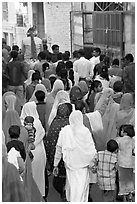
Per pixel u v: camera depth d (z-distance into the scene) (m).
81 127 8.32
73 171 8.26
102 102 10.16
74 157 8.23
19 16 25.66
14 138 7.93
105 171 8.20
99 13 19.61
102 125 9.43
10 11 25.84
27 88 12.09
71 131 8.30
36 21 25.67
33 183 7.61
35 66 14.66
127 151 8.43
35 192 7.62
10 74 13.98
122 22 17.59
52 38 24.23
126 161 8.41
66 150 8.24
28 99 12.06
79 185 8.19
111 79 12.72
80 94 10.30
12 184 6.80
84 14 20.98
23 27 25.48
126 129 8.51
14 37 25.64
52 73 13.84
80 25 21.30
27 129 8.58
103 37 19.44
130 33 17.16
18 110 10.80
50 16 24.23
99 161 8.23
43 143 9.18
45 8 24.33
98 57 15.79
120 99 10.39
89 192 8.91
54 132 8.86
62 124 8.88
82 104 9.64
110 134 9.80
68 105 9.07
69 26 23.66
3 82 13.91
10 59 15.39
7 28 26.25
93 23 20.27
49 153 8.90
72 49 22.47
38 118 9.44
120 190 8.59
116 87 10.50
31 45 16.77
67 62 13.57
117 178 8.46
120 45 17.73
